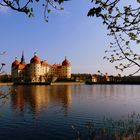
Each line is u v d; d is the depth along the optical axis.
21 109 51.06
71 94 102.44
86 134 26.38
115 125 29.95
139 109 50.06
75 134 26.75
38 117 39.56
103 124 31.41
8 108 52.19
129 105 58.84
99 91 126.75
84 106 56.69
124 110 48.44
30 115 41.94
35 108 53.12
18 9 5.09
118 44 6.36
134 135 23.53
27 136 26.48
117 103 64.38
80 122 33.97
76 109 50.50
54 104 62.16
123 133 24.94
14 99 77.94
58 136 26.28
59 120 36.19
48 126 31.59
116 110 48.41
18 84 193.38
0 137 26.06
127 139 22.44
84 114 42.47
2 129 29.88
